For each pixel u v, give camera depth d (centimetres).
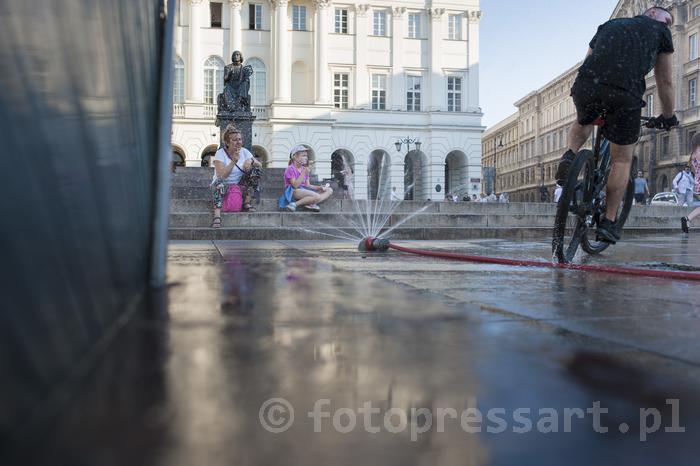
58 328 103
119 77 178
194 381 113
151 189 256
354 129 3903
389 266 381
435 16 3988
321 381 116
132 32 204
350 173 3953
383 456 81
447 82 4041
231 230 873
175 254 496
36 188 97
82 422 90
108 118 159
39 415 89
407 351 143
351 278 304
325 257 461
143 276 237
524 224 1123
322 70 3831
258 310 200
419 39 4022
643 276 338
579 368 131
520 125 9031
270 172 1638
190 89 3697
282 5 3766
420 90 4044
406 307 211
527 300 235
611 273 354
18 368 82
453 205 1265
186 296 229
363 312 199
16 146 89
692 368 132
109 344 143
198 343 147
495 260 421
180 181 1648
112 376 115
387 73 3994
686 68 4809
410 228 963
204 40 3747
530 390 113
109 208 157
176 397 103
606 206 443
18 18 93
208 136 3678
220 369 123
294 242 751
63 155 114
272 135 3741
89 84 138
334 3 3912
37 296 93
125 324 169
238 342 150
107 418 92
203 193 1391
